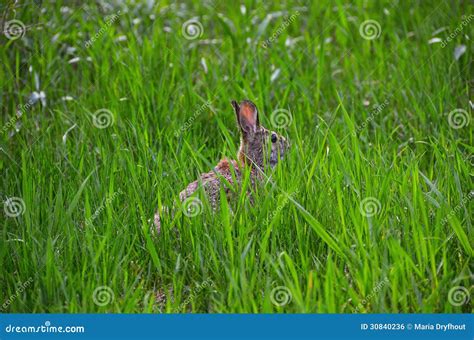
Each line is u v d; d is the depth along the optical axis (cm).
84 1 1270
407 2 1327
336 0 1252
